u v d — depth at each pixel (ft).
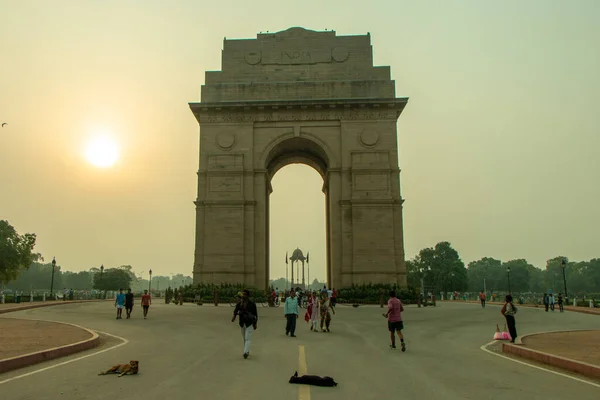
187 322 109.70
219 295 176.86
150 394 39.32
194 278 192.34
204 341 76.13
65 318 121.49
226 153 201.26
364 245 192.44
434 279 479.41
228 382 44.37
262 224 196.95
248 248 194.18
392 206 195.93
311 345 72.84
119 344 71.97
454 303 252.01
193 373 48.75
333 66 210.59
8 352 56.85
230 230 194.49
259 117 204.54
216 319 116.88
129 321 113.19
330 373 49.90
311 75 210.18
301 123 204.23
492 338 86.48
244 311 60.29
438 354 65.46
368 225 194.08
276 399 37.99
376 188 197.16
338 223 196.95
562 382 47.09
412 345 74.90
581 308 198.80
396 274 190.80
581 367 52.19
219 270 191.21
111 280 567.18
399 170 199.82
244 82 209.77
